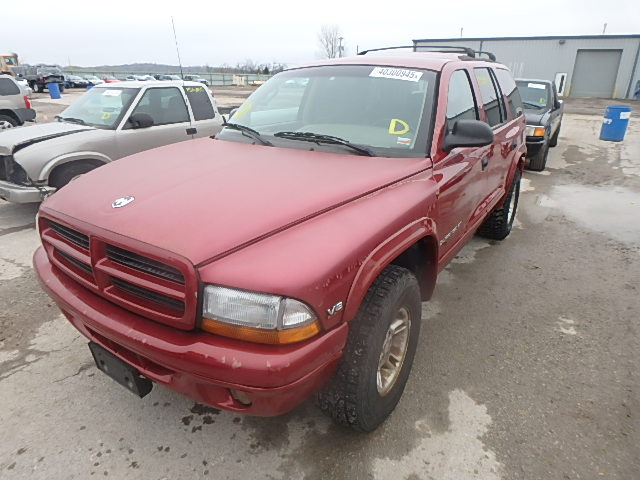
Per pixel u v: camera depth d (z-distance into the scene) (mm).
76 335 3188
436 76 2984
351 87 3104
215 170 2412
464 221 3219
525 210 6273
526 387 2717
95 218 1992
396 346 2391
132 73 65250
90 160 5488
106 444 2279
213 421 2434
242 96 28781
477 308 3621
